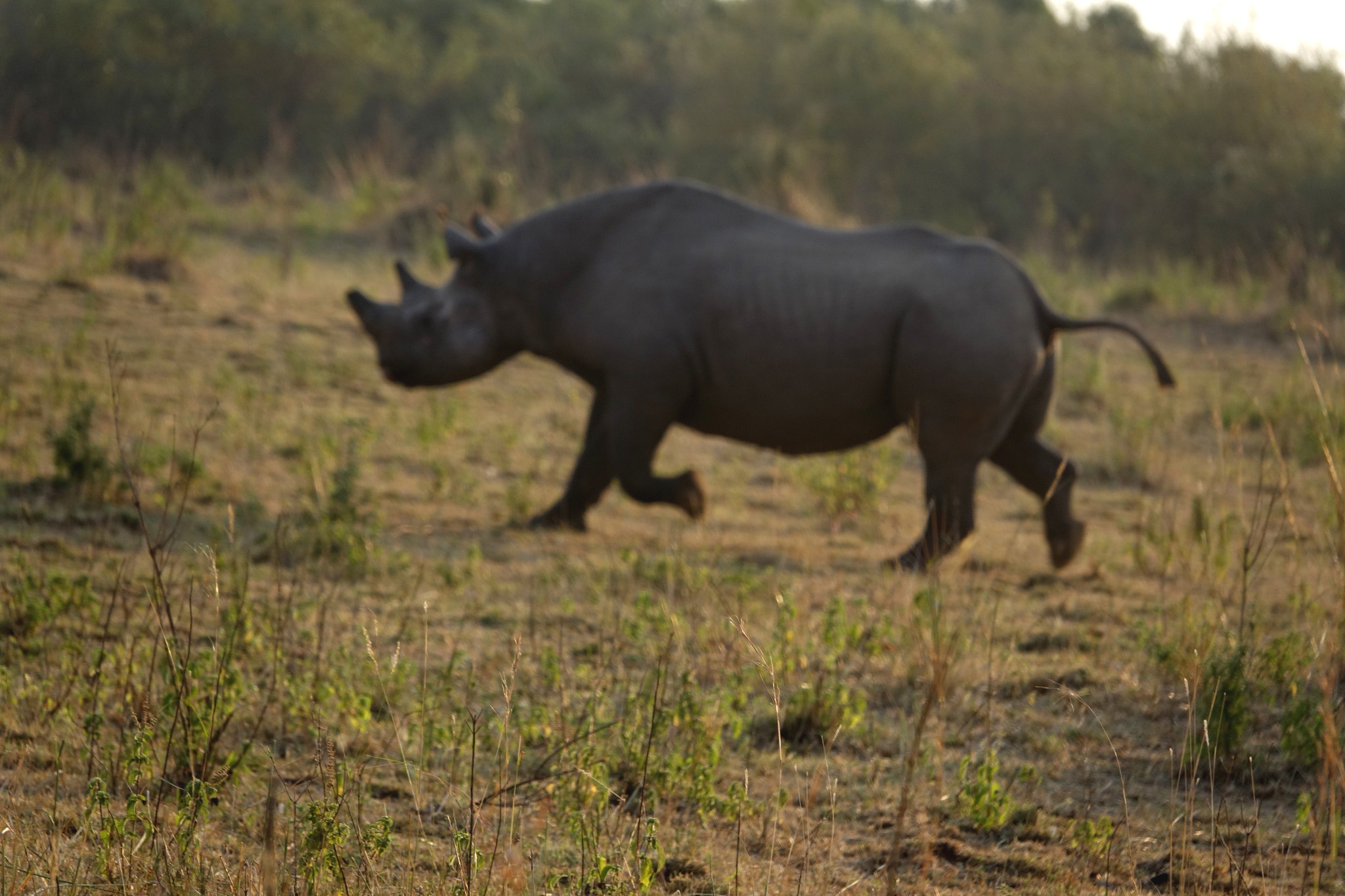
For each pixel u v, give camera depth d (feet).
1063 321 87.35
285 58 344.08
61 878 39.81
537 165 332.19
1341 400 102.63
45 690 52.75
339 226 204.44
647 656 63.16
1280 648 61.98
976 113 345.10
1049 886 44.70
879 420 88.94
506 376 139.03
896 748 56.18
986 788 48.32
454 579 74.33
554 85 433.89
